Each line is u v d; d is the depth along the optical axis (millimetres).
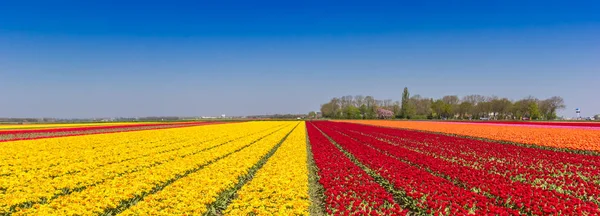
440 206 12148
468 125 71562
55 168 18844
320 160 22734
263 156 25703
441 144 35344
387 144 33844
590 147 29844
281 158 24109
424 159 23344
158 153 26188
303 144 34250
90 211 11430
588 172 19672
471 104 156875
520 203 12430
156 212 11242
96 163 20719
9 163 20344
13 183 15016
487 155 26812
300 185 15469
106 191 13633
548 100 146875
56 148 27766
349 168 19969
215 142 35188
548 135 41094
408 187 14586
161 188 15758
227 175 17266
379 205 12695
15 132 47719
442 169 19266
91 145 30250
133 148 28641
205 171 18234
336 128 68250
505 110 143250
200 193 13797
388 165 20484
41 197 13609
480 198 12820
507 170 20188
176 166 19891
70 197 12859
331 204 12641
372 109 194000
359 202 12289
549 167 21375
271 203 12594
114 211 12523
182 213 11414
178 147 30281
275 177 16984
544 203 12055
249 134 47406
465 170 18797
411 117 165875
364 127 72438
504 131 49938
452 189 13977
